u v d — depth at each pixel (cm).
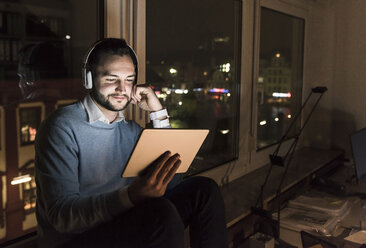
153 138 99
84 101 118
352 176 255
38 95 139
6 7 127
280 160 188
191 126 211
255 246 169
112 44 114
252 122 254
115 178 124
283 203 223
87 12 148
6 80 130
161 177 103
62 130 107
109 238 104
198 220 123
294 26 311
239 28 237
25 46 134
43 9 136
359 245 157
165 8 183
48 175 103
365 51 306
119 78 114
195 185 124
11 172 136
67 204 99
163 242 100
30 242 136
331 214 189
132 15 157
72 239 110
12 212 137
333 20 317
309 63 326
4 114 132
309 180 258
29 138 140
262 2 252
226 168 234
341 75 320
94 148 116
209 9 215
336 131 329
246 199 204
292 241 173
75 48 147
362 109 313
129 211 106
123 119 128
